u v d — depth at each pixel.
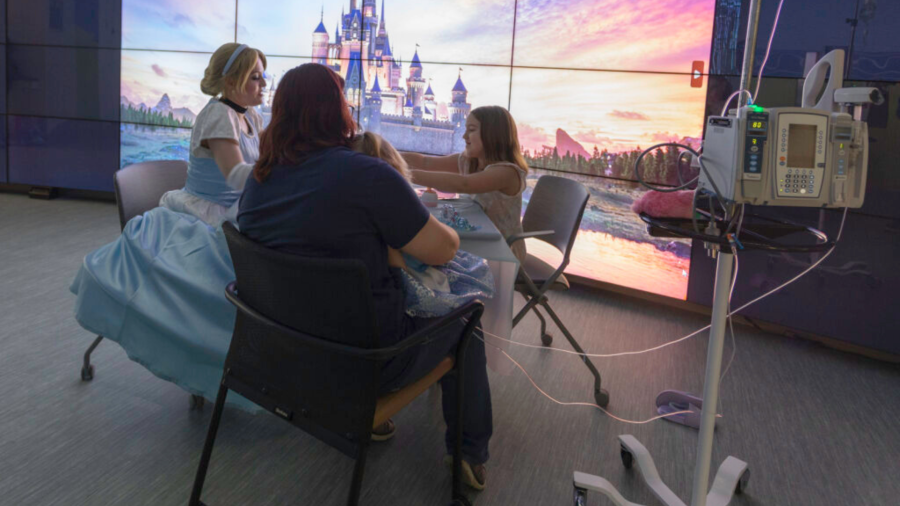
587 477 1.75
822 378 2.79
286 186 1.35
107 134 5.49
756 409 2.48
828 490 1.97
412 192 1.36
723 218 1.65
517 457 2.06
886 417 2.46
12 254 3.92
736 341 3.19
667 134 3.43
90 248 4.15
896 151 2.76
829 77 1.58
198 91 5.20
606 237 3.76
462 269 1.74
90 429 2.07
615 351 3.00
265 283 1.37
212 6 5.04
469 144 2.58
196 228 2.10
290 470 1.92
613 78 3.56
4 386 2.31
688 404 2.39
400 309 1.43
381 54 4.46
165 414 2.20
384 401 1.43
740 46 3.12
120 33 5.30
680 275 3.52
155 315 1.97
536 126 3.90
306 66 1.39
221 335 1.94
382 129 4.55
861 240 2.92
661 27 3.35
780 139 1.37
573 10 3.63
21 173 5.71
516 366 2.77
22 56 5.51
